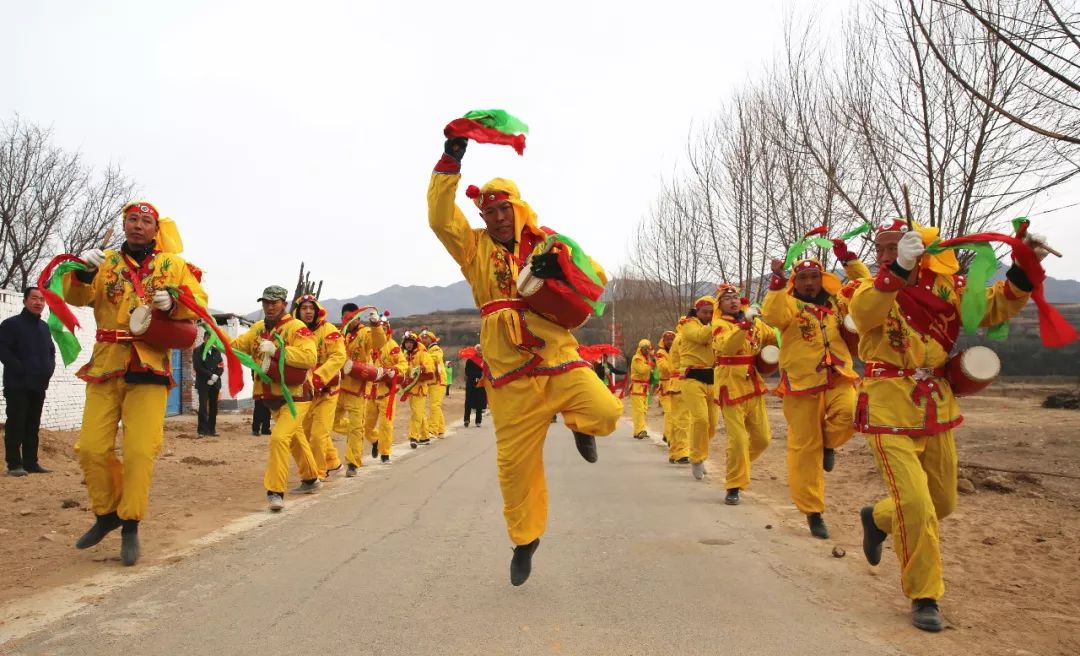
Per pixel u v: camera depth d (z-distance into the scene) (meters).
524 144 4.39
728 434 8.04
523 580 4.62
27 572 5.09
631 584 4.89
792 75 13.67
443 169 4.36
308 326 9.28
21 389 9.20
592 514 7.32
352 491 8.70
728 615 4.29
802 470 6.46
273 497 7.43
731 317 8.22
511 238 4.62
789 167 13.69
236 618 4.16
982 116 8.55
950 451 4.49
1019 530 6.43
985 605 4.53
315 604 4.41
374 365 11.55
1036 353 28.70
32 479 8.95
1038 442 11.77
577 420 4.52
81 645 3.75
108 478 5.43
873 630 4.07
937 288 4.59
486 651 3.72
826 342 6.43
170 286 5.32
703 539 6.24
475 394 20.97
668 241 25.75
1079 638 3.96
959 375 4.46
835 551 5.70
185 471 10.09
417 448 14.25
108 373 5.33
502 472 4.59
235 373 5.68
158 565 5.28
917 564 4.17
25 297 9.37
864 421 4.53
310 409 9.42
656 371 17.58
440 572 5.12
